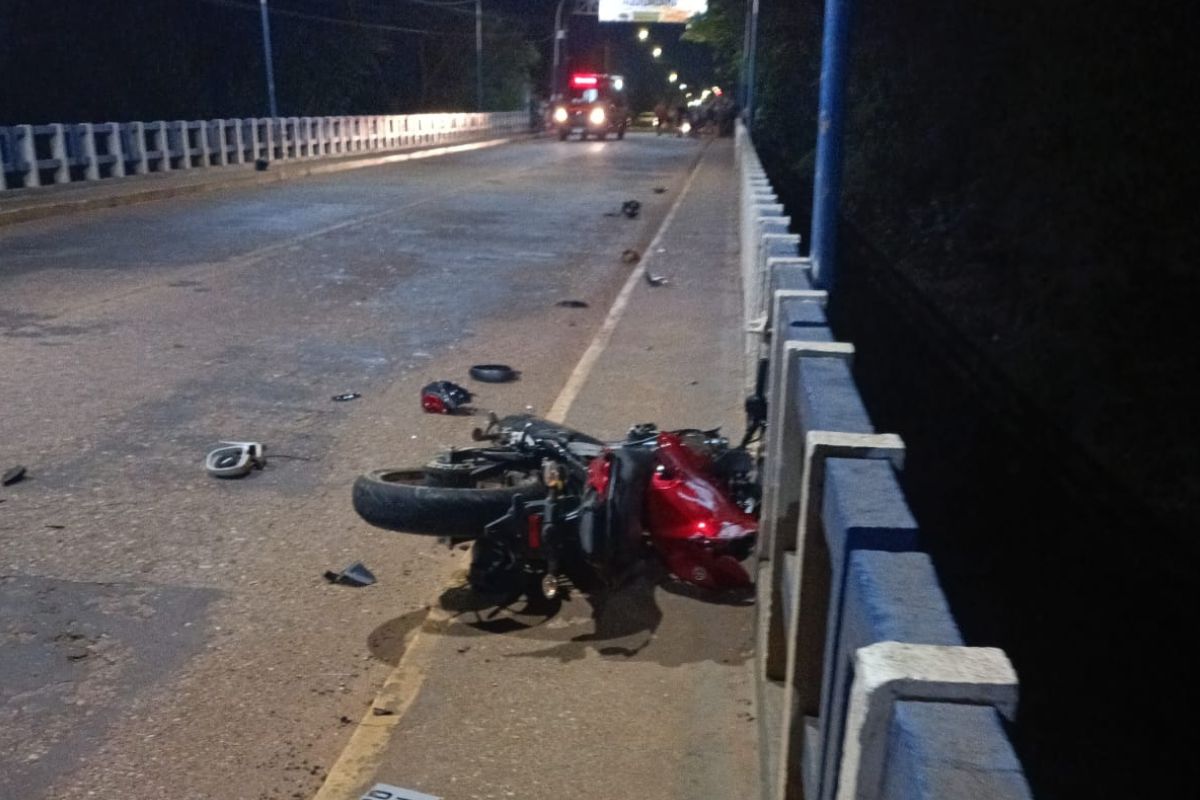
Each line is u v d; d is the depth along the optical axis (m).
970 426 15.69
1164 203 18.47
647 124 80.81
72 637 4.23
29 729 3.63
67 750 3.52
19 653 4.10
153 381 7.89
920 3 21.80
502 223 17.97
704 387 7.59
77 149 20.30
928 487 14.22
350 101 47.44
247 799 3.28
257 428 6.86
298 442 6.61
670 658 4.01
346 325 10.03
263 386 7.84
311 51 43.41
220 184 23.06
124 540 5.12
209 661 4.07
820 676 2.50
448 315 10.62
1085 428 17.14
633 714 3.64
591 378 7.84
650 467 4.50
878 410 15.08
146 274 12.34
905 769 1.23
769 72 30.38
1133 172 18.84
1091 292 18.58
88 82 32.28
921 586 1.63
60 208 17.69
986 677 1.32
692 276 12.50
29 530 5.20
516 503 4.26
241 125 26.64
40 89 30.78
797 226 13.27
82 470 6.03
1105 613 11.77
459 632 4.21
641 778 3.29
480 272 13.17
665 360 8.43
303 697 3.85
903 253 21.03
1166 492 15.71
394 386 7.94
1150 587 12.49
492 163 33.44
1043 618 11.45
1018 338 18.80
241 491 5.79
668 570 4.57
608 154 38.66
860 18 22.67
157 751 3.52
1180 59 18.72
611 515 4.24
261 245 14.80
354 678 3.98
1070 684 10.20
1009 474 14.85
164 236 15.55
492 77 64.44
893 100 22.28
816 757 2.20
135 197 19.75
